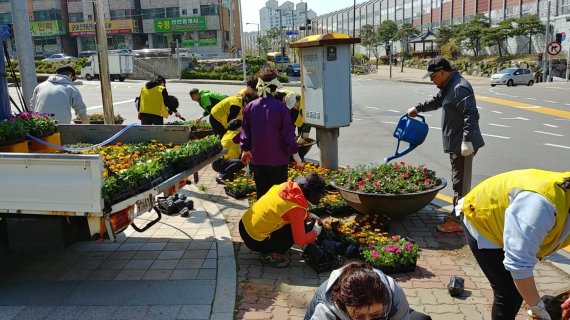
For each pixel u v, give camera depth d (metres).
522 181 2.79
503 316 3.15
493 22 57.53
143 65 44.91
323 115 7.55
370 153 10.93
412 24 75.56
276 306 4.00
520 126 13.95
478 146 5.34
